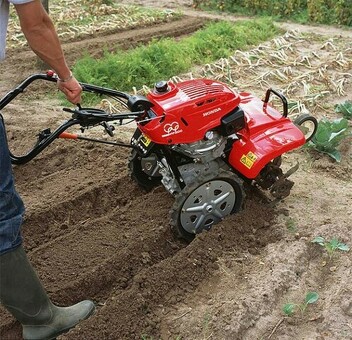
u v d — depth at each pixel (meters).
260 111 1.92
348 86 3.31
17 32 4.35
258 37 4.22
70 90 1.48
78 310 1.54
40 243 1.90
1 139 1.28
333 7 4.93
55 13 5.01
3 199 1.31
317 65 3.67
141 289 1.64
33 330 1.48
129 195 2.10
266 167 1.90
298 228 1.92
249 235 1.86
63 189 2.14
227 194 1.84
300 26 4.77
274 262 1.75
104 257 1.78
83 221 1.99
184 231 1.83
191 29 4.64
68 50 3.94
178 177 1.79
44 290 1.48
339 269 1.77
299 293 1.67
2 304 1.49
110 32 4.49
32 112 2.87
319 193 2.14
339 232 1.90
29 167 2.34
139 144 1.77
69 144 2.46
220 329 1.52
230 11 5.29
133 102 1.63
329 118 2.87
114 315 1.54
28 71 3.50
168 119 1.65
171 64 3.50
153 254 1.82
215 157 1.79
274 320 1.57
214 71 3.55
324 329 1.56
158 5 5.53
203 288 1.68
